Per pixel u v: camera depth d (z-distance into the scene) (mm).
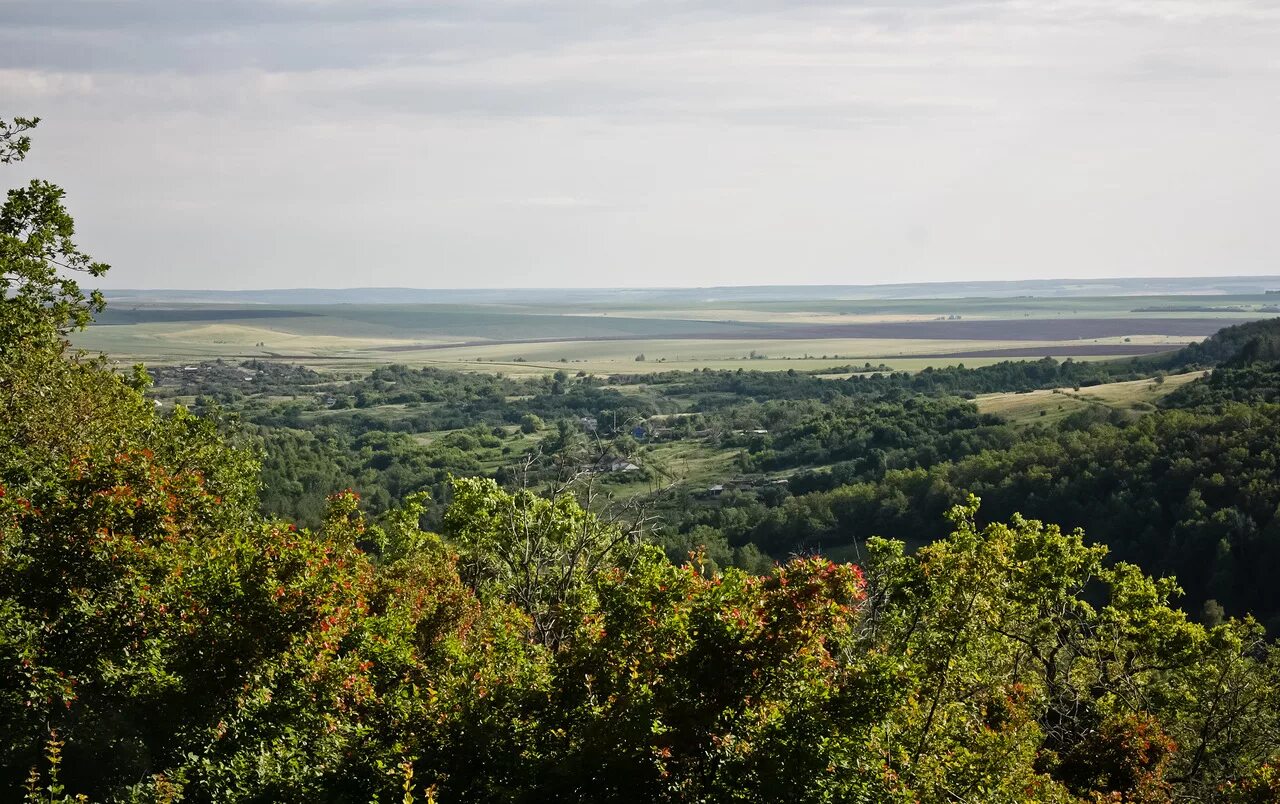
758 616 16953
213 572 19609
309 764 17406
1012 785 20297
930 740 19953
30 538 19328
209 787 16938
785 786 15578
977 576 20938
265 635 18844
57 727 18531
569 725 17641
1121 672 30734
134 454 22094
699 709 16422
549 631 27641
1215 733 29281
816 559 17297
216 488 36312
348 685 18672
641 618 17844
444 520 34094
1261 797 21906
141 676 18516
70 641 18828
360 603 21453
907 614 21641
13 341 31750
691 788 16312
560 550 32812
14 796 17031
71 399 31797
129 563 19641
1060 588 30484
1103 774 25312
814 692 16719
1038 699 27844
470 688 18453
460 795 16812
